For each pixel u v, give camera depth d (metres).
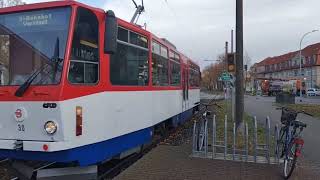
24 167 8.46
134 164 10.20
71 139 7.86
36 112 7.78
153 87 12.45
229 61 15.66
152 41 12.48
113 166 10.78
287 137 9.88
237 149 11.97
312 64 116.12
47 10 8.20
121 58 9.86
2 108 8.05
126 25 10.17
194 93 25.28
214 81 114.12
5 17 8.45
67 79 7.84
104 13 8.90
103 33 8.86
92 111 8.52
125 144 10.23
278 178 8.99
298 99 62.81
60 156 7.83
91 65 8.56
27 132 7.86
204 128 11.59
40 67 8.00
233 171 9.55
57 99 7.64
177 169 9.66
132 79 10.59
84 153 8.31
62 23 8.08
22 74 8.13
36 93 7.77
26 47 8.19
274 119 23.94
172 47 16.47
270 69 153.00
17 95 7.90
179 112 17.89
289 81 89.38
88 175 8.74
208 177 8.97
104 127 8.98
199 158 10.95
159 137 15.03
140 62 11.23
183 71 19.52
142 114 11.29
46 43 8.08
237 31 15.32
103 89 8.91
